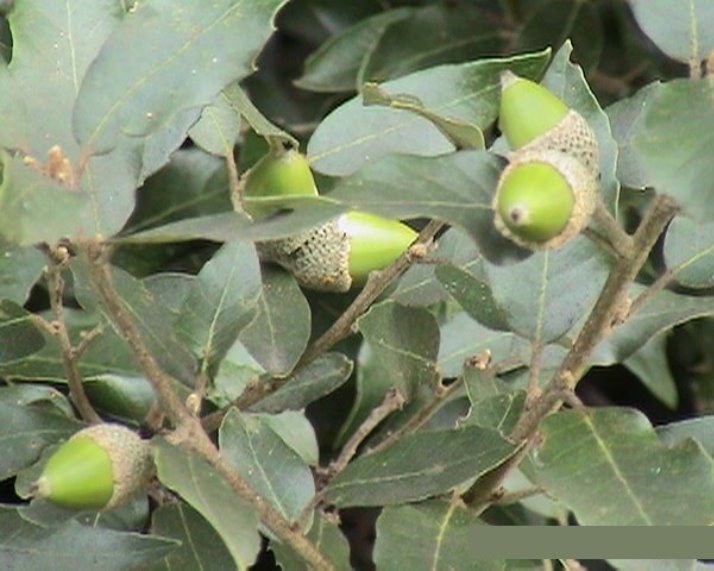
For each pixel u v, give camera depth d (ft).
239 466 3.55
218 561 3.60
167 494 3.67
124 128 3.44
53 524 3.51
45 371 3.76
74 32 3.53
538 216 3.32
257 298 3.60
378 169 3.38
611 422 3.43
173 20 3.46
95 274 3.37
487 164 3.39
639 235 3.40
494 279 3.59
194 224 3.36
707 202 3.29
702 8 3.53
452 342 3.84
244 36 3.46
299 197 3.36
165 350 3.62
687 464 3.39
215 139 3.73
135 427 3.76
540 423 3.45
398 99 3.50
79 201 3.32
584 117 3.61
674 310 3.67
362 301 3.67
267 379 3.68
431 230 3.64
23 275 3.74
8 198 3.30
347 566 3.59
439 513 3.54
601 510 3.37
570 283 3.59
